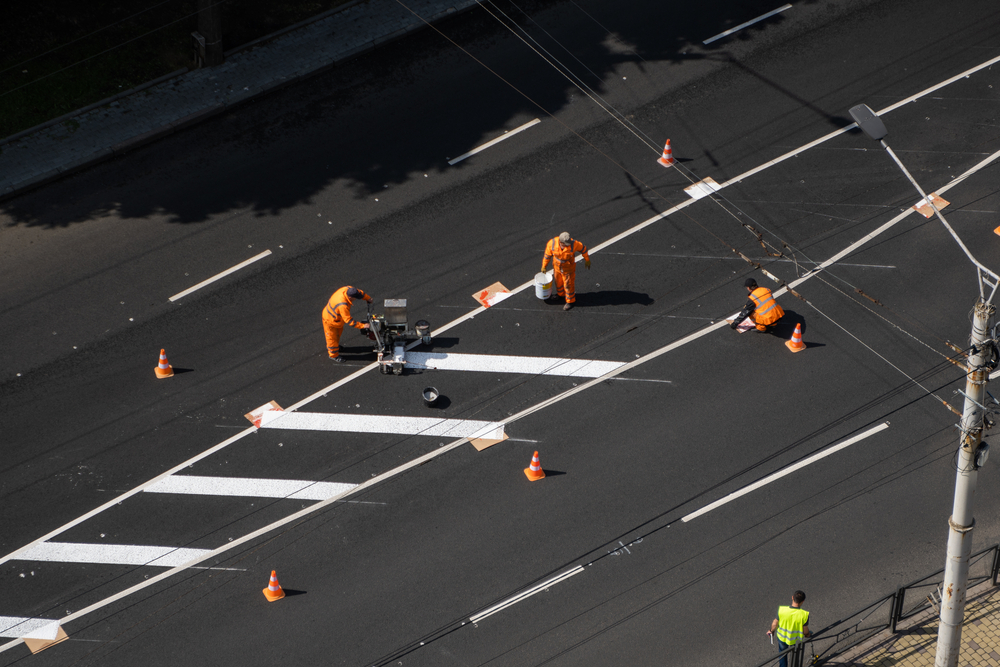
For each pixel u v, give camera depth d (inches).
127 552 1830.7
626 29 2763.3
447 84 2637.8
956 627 1486.2
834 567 1788.9
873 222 2319.1
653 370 2075.5
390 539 1841.8
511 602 1755.7
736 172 2427.4
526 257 2277.3
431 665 1688.0
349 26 2763.3
